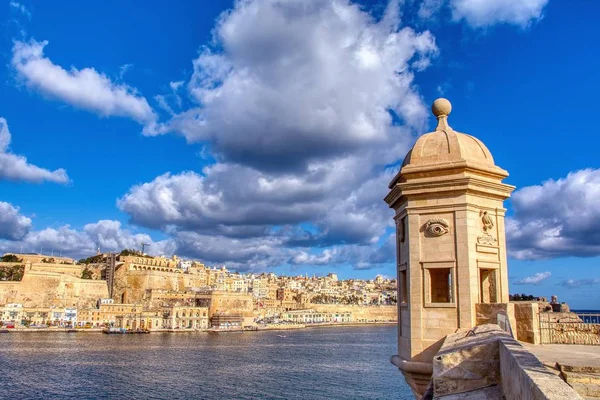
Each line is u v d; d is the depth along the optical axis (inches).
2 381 3656.5
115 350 5595.5
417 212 774.5
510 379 426.6
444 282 875.4
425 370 723.4
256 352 5782.5
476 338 575.8
